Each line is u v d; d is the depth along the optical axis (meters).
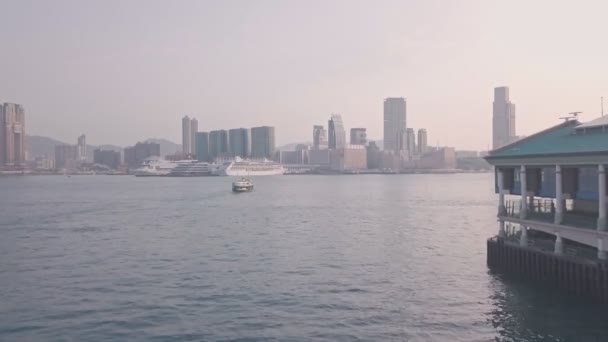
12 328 37.59
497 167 53.06
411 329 37.16
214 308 42.53
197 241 79.94
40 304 43.78
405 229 94.12
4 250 71.38
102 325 38.25
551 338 34.69
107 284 50.97
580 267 40.50
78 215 122.31
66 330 37.22
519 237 52.91
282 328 37.53
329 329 37.28
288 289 48.81
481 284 49.50
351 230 93.06
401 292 47.47
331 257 65.44
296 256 66.31
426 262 61.75
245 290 48.44
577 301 40.75
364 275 54.78
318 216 119.50
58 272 56.75
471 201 169.12
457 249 71.31
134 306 43.12
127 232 90.94
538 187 49.41
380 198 187.00
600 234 40.12
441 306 42.72
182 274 55.53
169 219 113.31
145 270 57.72
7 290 48.62
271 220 110.88
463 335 35.78
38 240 81.00
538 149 48.38
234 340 35.16
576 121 52.47
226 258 65.06
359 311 41.59
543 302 41.84
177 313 41.16
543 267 44.72
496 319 38.94
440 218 113.81
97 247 74.00
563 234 43.78
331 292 47.69
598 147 41.78
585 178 44.22
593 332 35.44
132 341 34.97
